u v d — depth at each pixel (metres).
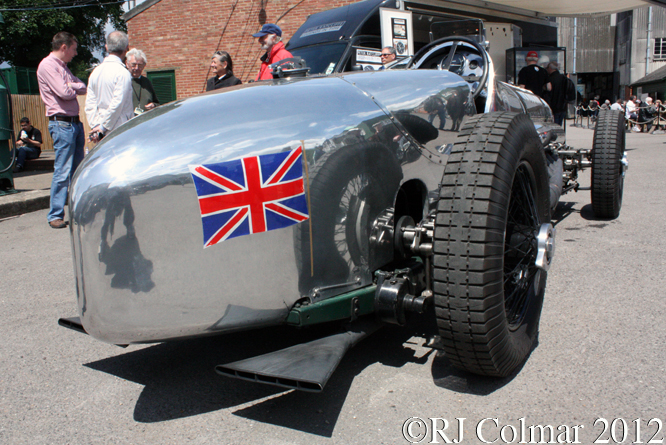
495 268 1.70
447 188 1.78
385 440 1.64
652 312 2.52
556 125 4.57
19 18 21.73
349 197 1.86
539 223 2.28
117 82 4.66
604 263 3.32
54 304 3.07
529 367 2.05
